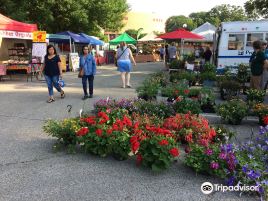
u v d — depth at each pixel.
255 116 8.64
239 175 4.81
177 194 4.75
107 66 31.47
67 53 25.22
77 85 15.61
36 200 4.54
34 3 28.00
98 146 5.89
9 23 16.44
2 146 6.62
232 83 11.91
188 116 7.00
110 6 32.56
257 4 24.75
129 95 12.52
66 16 30.17
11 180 5.11
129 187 4.93
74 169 5.52
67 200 4.54
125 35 27.83
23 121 8.55
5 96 12.33
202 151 5.34
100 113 6.57
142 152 5.41
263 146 5.79
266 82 11.86
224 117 8.30
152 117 7.04
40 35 17.55
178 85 11.36
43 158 5.98
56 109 9.97
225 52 17.62
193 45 33.78
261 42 10.47
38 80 17.42
